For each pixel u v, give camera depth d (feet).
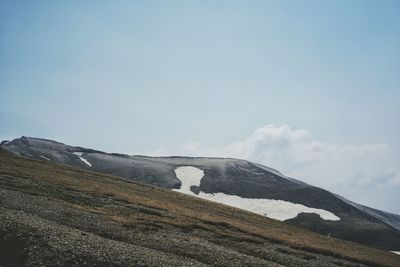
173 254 148.25
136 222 209.36
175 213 277.85
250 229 270.26
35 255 117.91
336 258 225.56
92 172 511.81
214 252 160.25
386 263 246.27
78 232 148.66
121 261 119.34
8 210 169.68
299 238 291.79
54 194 258.37
